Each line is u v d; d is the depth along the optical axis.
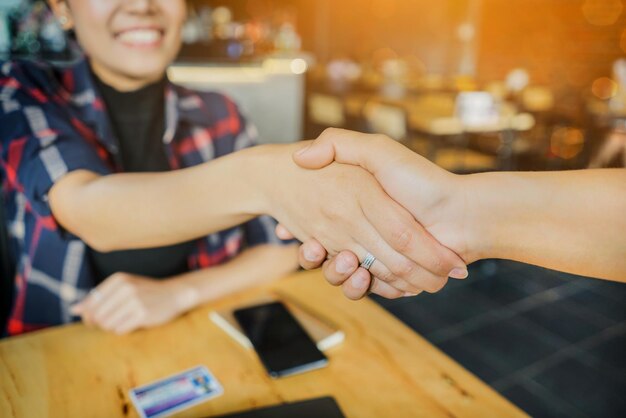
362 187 0.63
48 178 0.90
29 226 1.20
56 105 1.10
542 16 4.94
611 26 4.44
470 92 4.64
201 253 1.38
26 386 0.76
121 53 1.14
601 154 4.52
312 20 7.28
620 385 2.17
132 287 1.01
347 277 0.68
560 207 0.59
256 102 2.58
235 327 0.92
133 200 0.74
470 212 0.62
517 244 0.62
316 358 0.82
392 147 0.63
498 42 5.39
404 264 0.65
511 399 2.07
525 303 2.90
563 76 4.84
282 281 1.12
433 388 0.77
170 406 0.71
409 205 0.63
